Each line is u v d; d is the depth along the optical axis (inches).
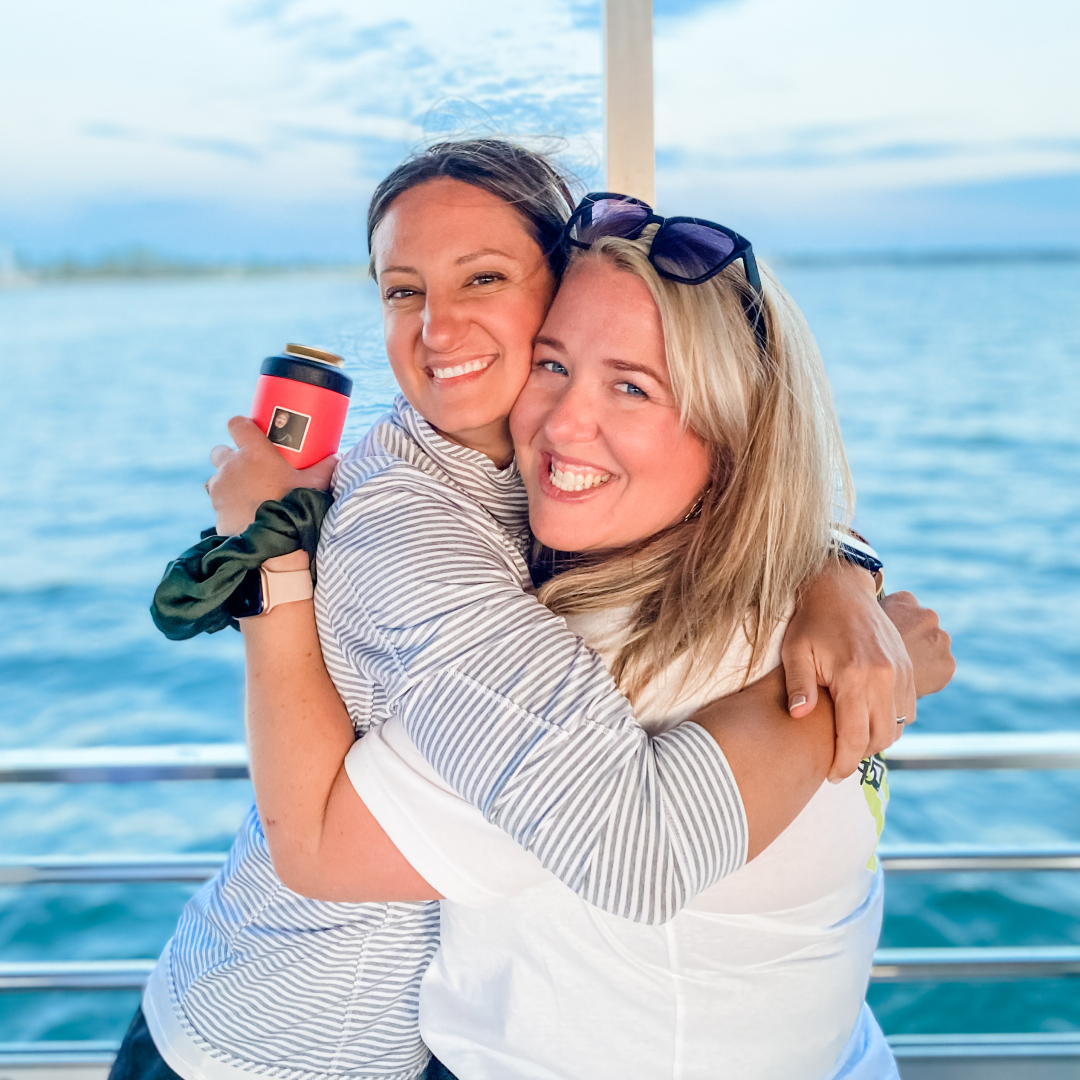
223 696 301.7
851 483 42.7
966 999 154.0
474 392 38.9
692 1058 34.9
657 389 35.3
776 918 34.4
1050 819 209.5
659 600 36.8
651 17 52.0
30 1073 61.9
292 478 39.7
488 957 36.3
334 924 38.4
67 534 443.8
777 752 32.1
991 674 303.3
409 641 32.9
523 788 29.9
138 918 176.2
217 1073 40.3
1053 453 526.3
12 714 291.4
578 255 36.8
